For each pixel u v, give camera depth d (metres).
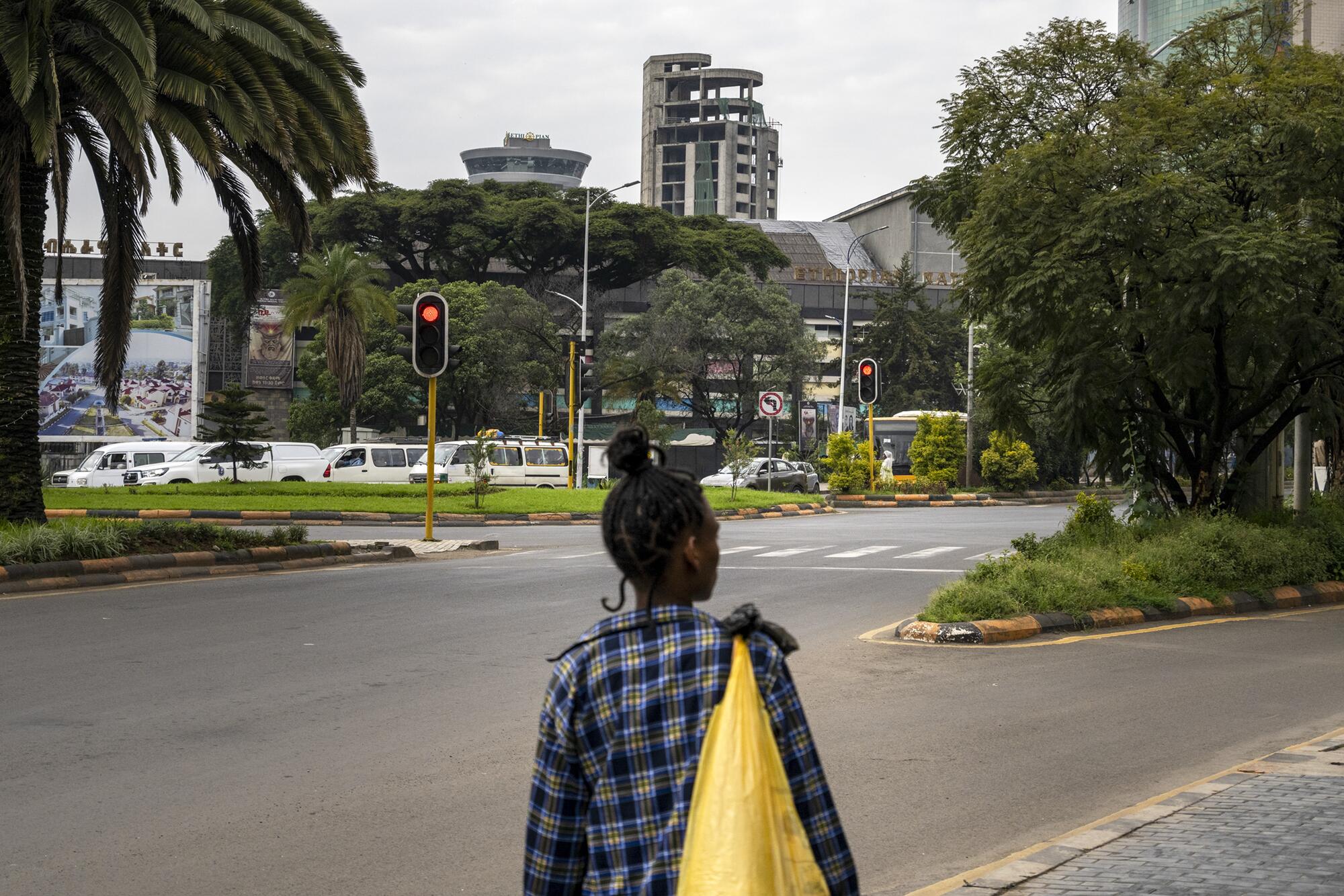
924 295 102.06
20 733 7.84
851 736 8.27
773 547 23.14
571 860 2.20
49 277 77.44
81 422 77.75
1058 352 18.25
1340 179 16.86
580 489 41.31
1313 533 17.78
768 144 192.75
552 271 83.56
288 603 13.99
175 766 7.14
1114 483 19.62
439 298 22.25
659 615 2.21
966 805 6.72
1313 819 6.12
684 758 2.12
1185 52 19.31
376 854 5.69
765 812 2.04
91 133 19.39
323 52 19.59
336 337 58.91
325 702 8.91
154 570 16.25
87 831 5.96
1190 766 7.64
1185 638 12.91
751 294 71.12
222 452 40.19
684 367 68.69
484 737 7.93
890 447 60.28
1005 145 19.00
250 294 21.17
